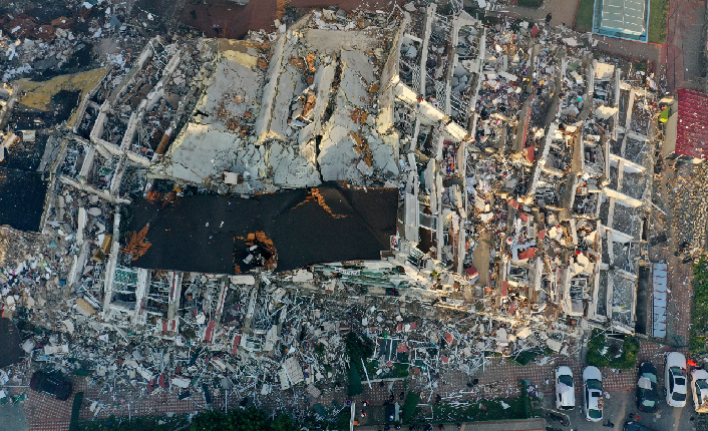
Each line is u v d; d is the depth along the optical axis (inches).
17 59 1326.3
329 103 1136.2
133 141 1148.5
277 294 1214.9
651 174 1338.6
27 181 1159.0
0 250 1206.9
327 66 1144.8
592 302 1222.9
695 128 1333.7
